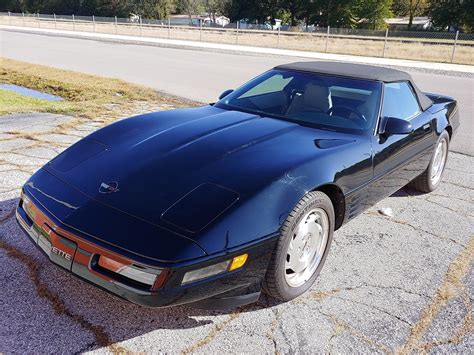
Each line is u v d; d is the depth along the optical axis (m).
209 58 20.06
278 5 65.75
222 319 2.62
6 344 2.29
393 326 2.63
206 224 2.29
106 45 25.12
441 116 4.70
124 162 2.78
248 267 2.39
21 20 50.25
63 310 2.58
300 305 2.79
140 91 10.48
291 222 2.54
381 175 3.54
